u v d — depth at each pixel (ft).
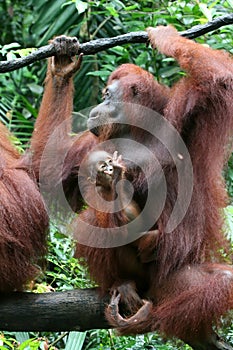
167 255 31.53
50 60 35.24
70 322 31.76
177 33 32.50
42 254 33.17
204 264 31.76
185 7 45.96
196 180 31.45
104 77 51.65
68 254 40.45
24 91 58.44
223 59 30.94
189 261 31.89
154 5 52.13
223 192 33.63
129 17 51.44
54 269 41.63
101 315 31.58
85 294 31.99
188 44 31.12
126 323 30.37
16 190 32.22
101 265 32.04
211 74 29.91
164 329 30.94
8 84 57.72
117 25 54.13
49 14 53.78
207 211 32.30
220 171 32.24
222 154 31.68
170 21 47.85
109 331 38.40
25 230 32.07
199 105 30.19
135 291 31.60
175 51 31.09
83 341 37.09
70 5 53.11
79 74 52.19
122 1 52.60
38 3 54.08
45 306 31.60
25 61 32.60
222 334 35.70
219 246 33.09
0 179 32.19
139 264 31.78
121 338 38.75
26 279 32.63
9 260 31.83
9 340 37.91
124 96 32.68
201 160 31.07
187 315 30.53
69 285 39.52
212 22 32.94
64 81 34.50
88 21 53.88
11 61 32.35
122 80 32.99
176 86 32.68
